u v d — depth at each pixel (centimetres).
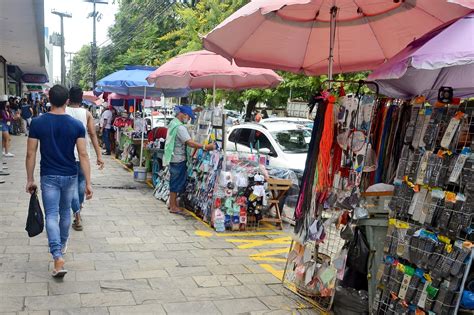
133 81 1028
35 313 362
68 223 464
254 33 468
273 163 850
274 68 545
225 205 666
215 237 628
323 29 489
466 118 303
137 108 1620
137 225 659
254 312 397
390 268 346
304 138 920
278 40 494
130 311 379
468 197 291
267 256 559
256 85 822
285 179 716
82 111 588
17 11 1005
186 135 723
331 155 405
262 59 525
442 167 311
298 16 464
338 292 394
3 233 564
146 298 407
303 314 400
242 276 482
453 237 298
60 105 441
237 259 539
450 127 310
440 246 307
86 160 455
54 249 429
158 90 1220
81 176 590
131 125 1388
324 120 402
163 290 429
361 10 455
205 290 437
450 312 296
